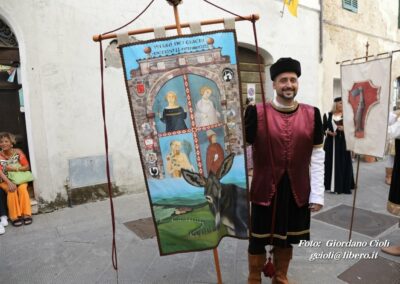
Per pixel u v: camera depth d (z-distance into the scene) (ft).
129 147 16.20
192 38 6.16
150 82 6.15
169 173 6.41
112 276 8.85
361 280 8.38
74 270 9.21
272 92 22.30
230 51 6.27
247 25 20.34
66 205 14.67
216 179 6.60
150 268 9.21
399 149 9.17
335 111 16.57
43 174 13.98
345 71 10.83
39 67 13.60
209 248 6.70
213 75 6.29
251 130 6.75
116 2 15.34
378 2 30.14
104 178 15.58
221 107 6.41
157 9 16.56
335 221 12.59
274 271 7.18
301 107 6.84
